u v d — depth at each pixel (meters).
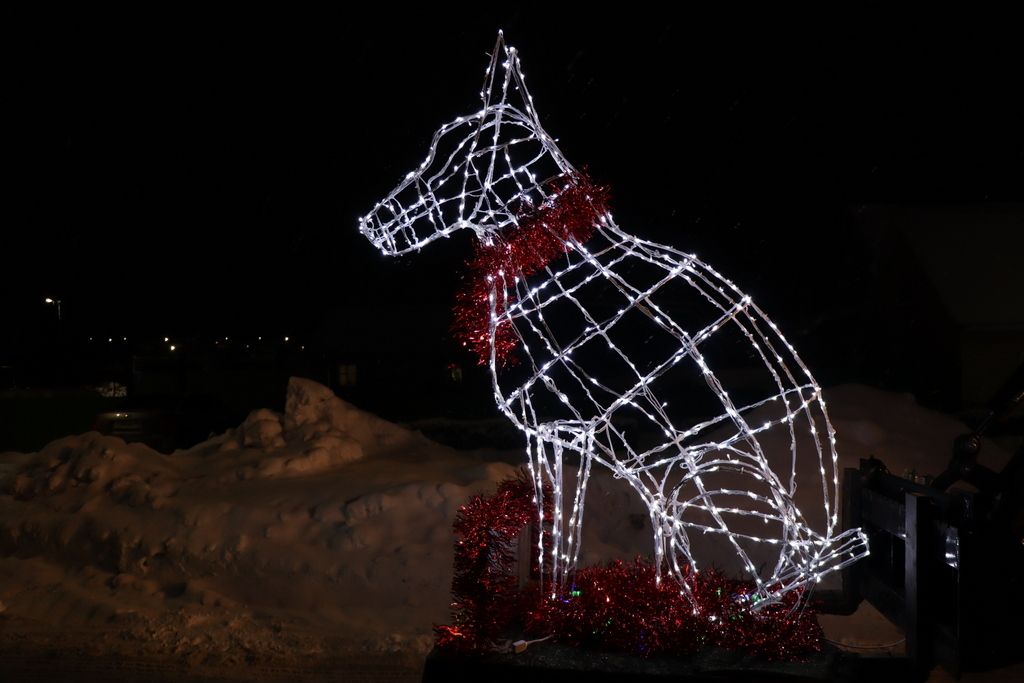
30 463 7.40
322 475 7.04
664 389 21.12
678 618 3.26
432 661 3.14
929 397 22.47
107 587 5.90
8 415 18.02
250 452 7.78
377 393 29.42
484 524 3.30
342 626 5.39
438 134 3.47
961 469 3.80
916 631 3.34
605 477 6.52
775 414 8.19
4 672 4.71
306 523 6.06
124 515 6.35
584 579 3.57
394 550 5.86
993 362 21.59
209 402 20.36
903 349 23.45
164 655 4.95
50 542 6.33
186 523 6.12
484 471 6.90
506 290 3.50
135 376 31.25
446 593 5.63
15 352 40.25
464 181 3.52
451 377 29.80
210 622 5.39
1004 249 22.98
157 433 17.20
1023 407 8.10
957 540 3.19
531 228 3.42
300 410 8.50
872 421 8.03
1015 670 4.49
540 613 3.34
